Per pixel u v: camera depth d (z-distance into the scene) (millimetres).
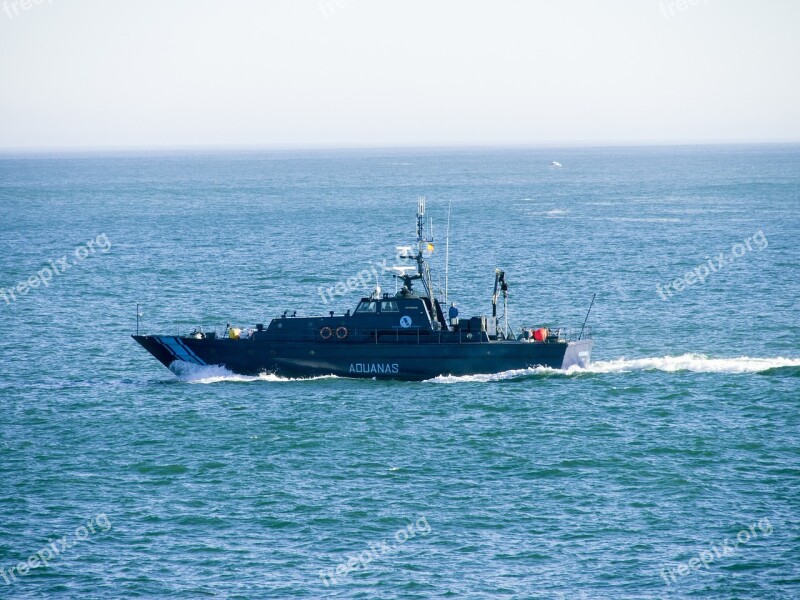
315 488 170750
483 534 153375
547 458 182875
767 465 178625
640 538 151500
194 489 171000
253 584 139500
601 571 141875
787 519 156625
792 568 141625
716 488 168750
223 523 157875
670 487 169500
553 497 166000
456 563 144750
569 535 152750
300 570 143375
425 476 175500
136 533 154750
